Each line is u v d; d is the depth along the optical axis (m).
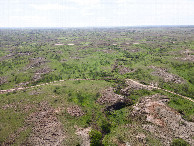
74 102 35.66
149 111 32.38
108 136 26.75
